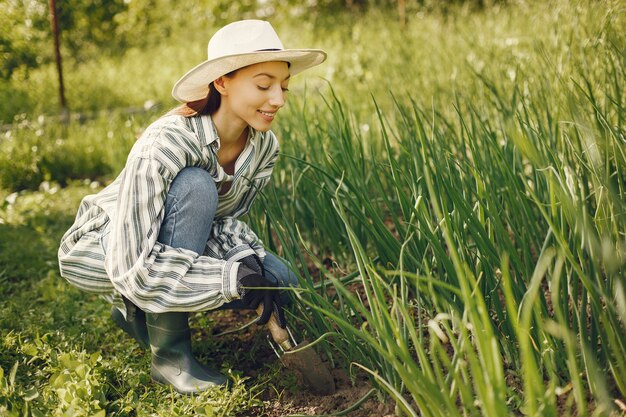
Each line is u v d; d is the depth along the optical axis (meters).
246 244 2.37
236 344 2.68
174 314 2.31
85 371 2.29
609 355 1.88
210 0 12.00
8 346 2.59
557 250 2.02
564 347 2.04
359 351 2.19
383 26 8.09
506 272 1.55
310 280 2.41
